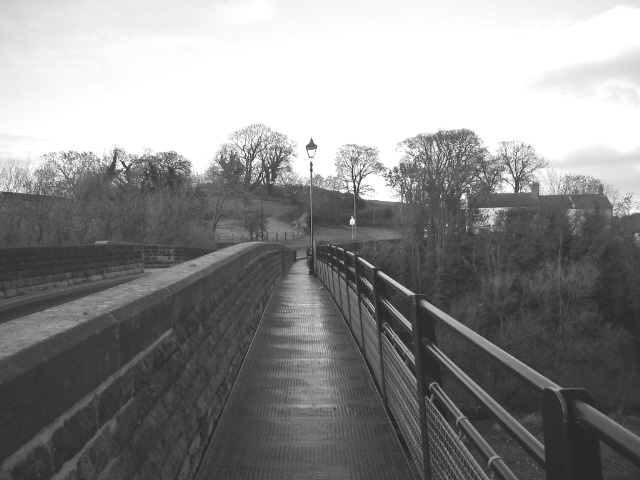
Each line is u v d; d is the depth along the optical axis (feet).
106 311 8.41
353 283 27.89
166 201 139.03
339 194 344.90
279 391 20.04
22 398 5.57
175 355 12.11
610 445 4.50
